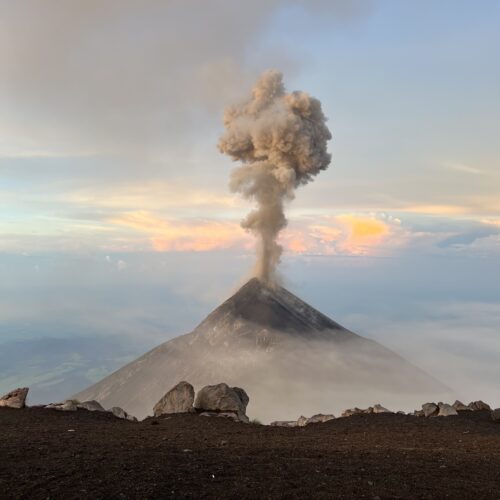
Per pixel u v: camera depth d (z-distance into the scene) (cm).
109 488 1100
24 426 2023
